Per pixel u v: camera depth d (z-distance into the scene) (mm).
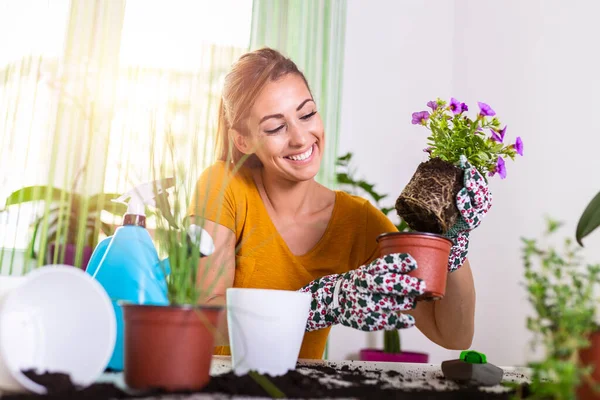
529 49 2551
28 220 2482
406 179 3172
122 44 2766
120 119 2688
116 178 2615
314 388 667
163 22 2836
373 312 930
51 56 2643
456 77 3043
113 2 2758
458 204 1009
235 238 1392
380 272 905
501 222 2494
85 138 2580
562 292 591
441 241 907
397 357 2594
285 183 1436
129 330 637
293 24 3021
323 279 1045
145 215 828
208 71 2848
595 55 2174
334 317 1003
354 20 3244
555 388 506
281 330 777
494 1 2857
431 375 903
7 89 2562
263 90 1307
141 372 619
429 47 3201
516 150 1067
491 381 809
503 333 2400
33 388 565
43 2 2664
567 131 2252
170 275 758
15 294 588
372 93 3205
